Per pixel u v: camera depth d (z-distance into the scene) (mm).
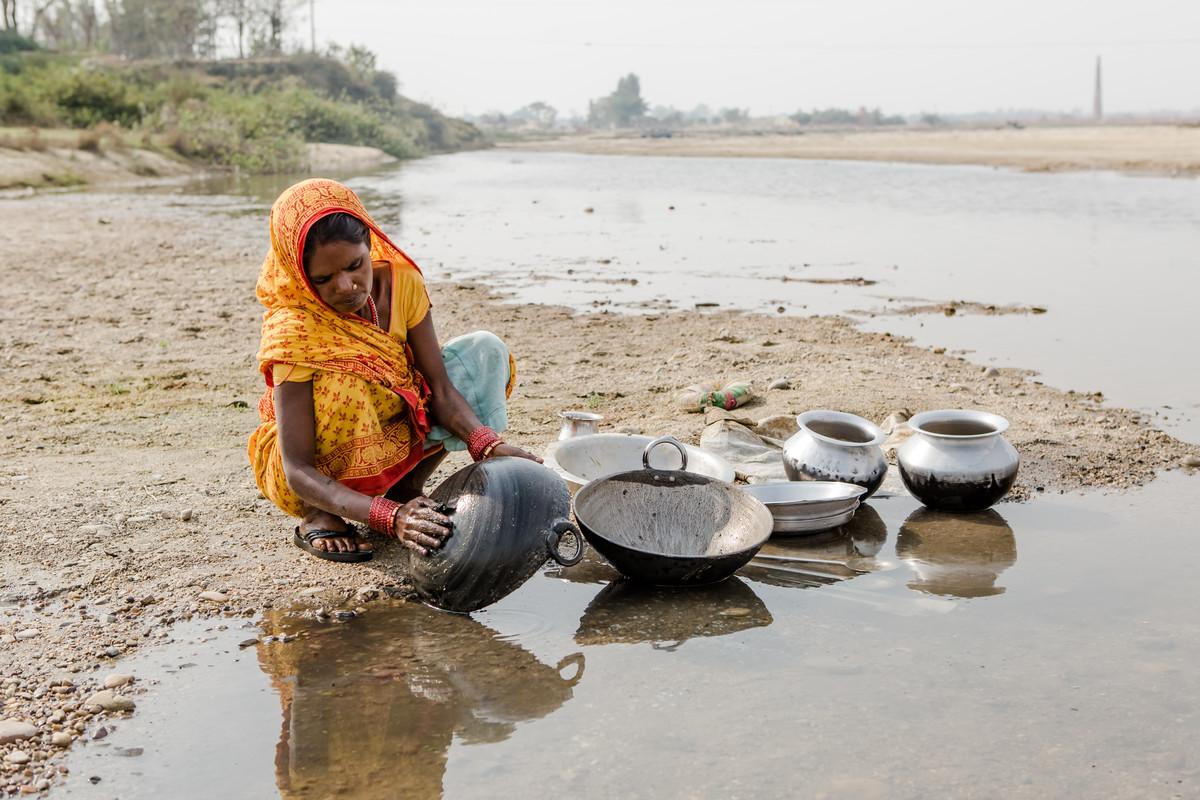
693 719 2438
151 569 3264
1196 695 2535
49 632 2844
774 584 3281
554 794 2137
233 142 33656
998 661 2727
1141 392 5711
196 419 5027
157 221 15773
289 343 3031
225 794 2145
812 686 2596
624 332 7418
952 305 8641
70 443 4586
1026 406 5301
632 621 2996
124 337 7074
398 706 2506
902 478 3994
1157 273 10797
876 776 2189
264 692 2570
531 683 2623
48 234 13484
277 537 3557
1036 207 19875
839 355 6473
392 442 3297
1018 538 3654
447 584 2920
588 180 31469
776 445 4688
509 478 2945
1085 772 2205
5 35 61250
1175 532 3682
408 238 14297
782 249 13086
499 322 7828
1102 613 3025
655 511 3418
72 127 33312
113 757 2279
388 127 58219
